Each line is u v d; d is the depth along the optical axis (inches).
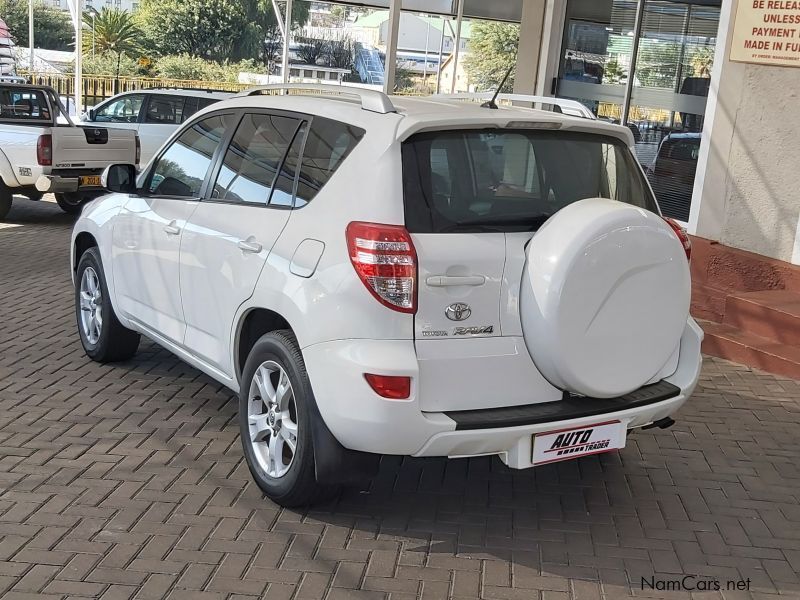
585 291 146.9
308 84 184.5
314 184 161.3
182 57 3046.3
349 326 145.2
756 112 307.4
